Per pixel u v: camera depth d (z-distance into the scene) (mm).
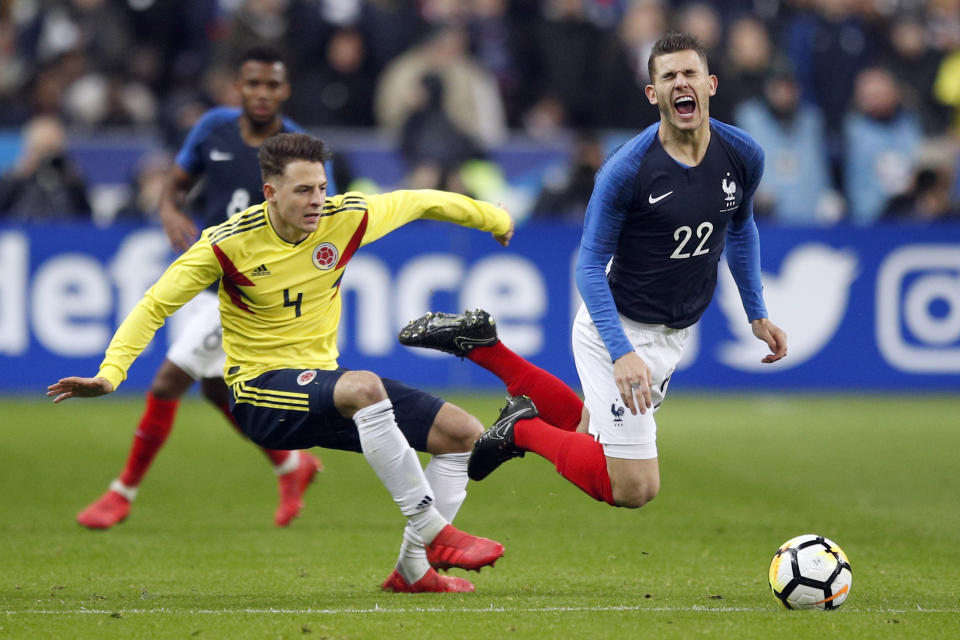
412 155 47594
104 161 48219
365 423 18469
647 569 21500
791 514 27062
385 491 30109
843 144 50219
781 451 34906
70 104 50531
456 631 16250
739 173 18656
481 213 21016
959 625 16734
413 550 19219
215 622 16875
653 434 19250
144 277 41594
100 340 41531
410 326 20719
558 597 18875
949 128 53594
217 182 25781
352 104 50219
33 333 41531
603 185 18359
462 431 19531
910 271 43594
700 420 39656
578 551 23219
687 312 19391
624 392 18078
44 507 27797
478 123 50156
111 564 21859
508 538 24469
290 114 49281
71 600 18625
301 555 22812
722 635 16031
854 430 38250
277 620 16984
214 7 53656
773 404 42719
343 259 19594
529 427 19578
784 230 43250
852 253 43438
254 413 19328
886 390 43812
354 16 51125
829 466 32875
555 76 52125
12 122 51188
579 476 19297
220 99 46188
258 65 25203
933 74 53781
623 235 18812
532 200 49000
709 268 19281
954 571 21297
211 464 33156
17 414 39969
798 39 52656
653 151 18234
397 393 19703
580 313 19875
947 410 42031
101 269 41469
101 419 39469
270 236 19094
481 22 52719
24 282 41375
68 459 33406
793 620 16891
